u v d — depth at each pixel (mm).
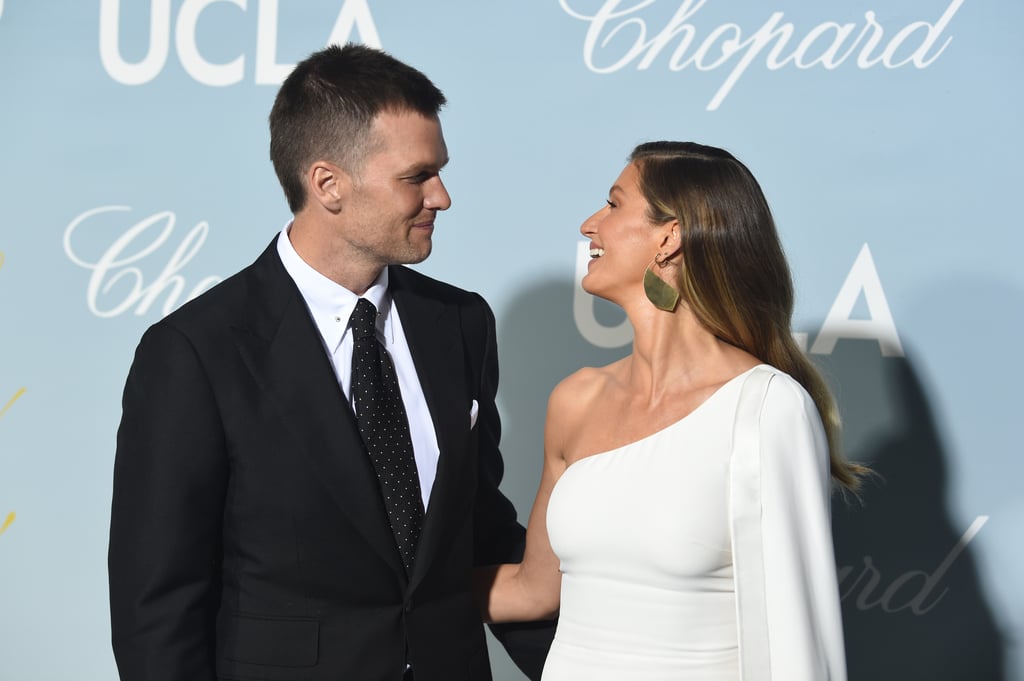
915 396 4289
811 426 2531
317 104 2836
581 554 2691
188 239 4312
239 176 4312
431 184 2922
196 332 2752
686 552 2527
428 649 2850
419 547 2799
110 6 4273
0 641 4293
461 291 3299
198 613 2723
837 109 4254
